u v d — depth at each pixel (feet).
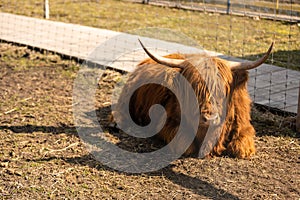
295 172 19.02
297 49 39.19
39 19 50.01
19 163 19.42
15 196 17.06
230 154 20.27
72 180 18.17
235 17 55.47
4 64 33.60
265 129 23.11
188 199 16.96
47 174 18.54
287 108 25.26
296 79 29.99
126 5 62.59
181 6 62.44
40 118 24.11
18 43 38.58
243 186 17.87
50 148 20.81
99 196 17.11
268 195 17.26
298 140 22.02
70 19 51.52
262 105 25.70
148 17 54.54
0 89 28.45
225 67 19.11
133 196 17.12
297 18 51.42
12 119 23.89
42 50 36.68
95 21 50.96
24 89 28.48
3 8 56.13
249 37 44.09
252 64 19.21
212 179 18.34
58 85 29.25
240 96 20.12
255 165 19.51
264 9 59.16
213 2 65.82
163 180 18.28
